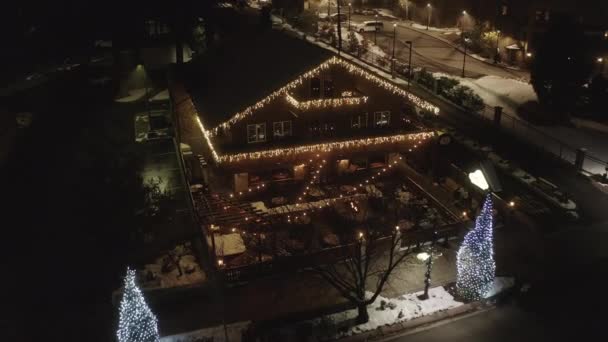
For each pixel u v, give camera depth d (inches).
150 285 892.0
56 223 1132.5
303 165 1245.1
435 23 3142.2
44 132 1704.0
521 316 831.1
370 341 775.1
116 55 2458.2
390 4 3759.8
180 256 976.9
